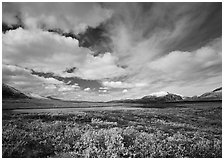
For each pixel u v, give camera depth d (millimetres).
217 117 25266
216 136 12578
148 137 10273
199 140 10820
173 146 9141
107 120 16875
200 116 26438
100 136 9680
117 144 8648
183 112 31984
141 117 22125
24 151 7273
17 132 9430
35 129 10859
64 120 15305
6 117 15500
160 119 21297
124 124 15086
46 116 17109
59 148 7910
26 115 17438
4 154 6828
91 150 7840
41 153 7324
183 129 14648
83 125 13047
